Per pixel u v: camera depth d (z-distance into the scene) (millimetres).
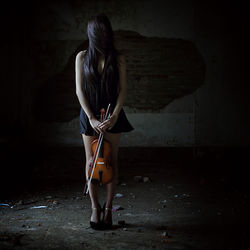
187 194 4938
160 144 7590
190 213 4066
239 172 6336
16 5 7355
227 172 6336
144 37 7480
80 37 7449
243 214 4020
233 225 3633
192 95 7574
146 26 7465
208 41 7484
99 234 3316
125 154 7363
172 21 7465
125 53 7500
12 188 5223
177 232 3408
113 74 3314
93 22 3281
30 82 7480
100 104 3355
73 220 3748
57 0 7383
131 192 5059
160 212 4105
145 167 6762
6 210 4137
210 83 7543
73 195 4879
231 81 7527
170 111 7582
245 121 7555
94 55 3297
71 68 7488
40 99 7500
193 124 7582
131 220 3789
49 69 7477
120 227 3533
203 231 3445
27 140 7504
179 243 3121
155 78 7531
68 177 5965
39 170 6379
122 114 3457
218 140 7594
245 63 7492
